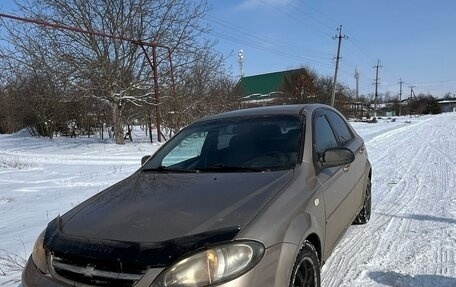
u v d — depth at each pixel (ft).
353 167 15.62
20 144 77.56
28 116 94.07
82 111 80.59
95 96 64.44
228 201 9.09
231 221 8.24
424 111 363.15
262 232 8.20
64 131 95.71
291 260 8.61
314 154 12.33
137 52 63.77
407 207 21.03
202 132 14.08
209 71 70.03
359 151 17.34
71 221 9.18
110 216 8.94
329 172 12.67
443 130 87.30
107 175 35.91
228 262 7.50
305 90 165.48
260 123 13.62
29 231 18.20
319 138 13.53
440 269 13.10
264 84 207.10
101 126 82.53
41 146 71.67
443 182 27.17
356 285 12.15
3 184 33.24
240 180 10.45
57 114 86.53
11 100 90.22
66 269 7.85
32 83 70.44
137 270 7.30
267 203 9.09
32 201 25.71
